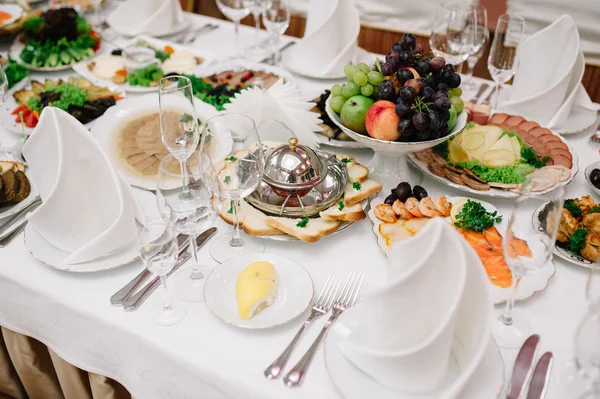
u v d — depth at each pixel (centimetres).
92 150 111
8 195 122
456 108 127
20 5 215
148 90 173
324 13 198
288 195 121
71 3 227
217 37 216
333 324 93
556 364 92
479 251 112
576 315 102
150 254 93
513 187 128
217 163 136
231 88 173
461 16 165
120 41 208
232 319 97
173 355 95
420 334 83
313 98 163
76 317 105
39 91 167
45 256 111
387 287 80
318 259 115
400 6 279
